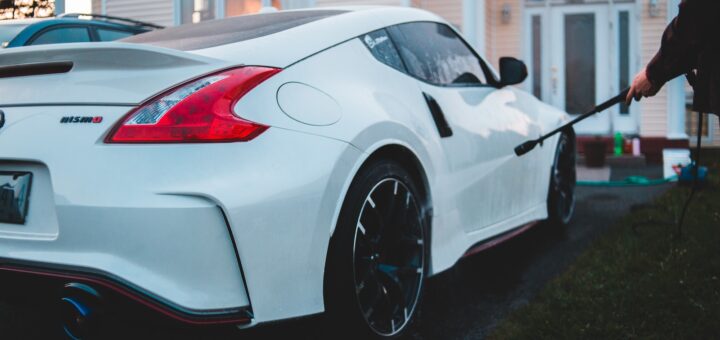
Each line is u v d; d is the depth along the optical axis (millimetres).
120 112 1865
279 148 1938
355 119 2221
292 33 2375
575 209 5336
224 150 1838
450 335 2609
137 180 1785
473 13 9703
